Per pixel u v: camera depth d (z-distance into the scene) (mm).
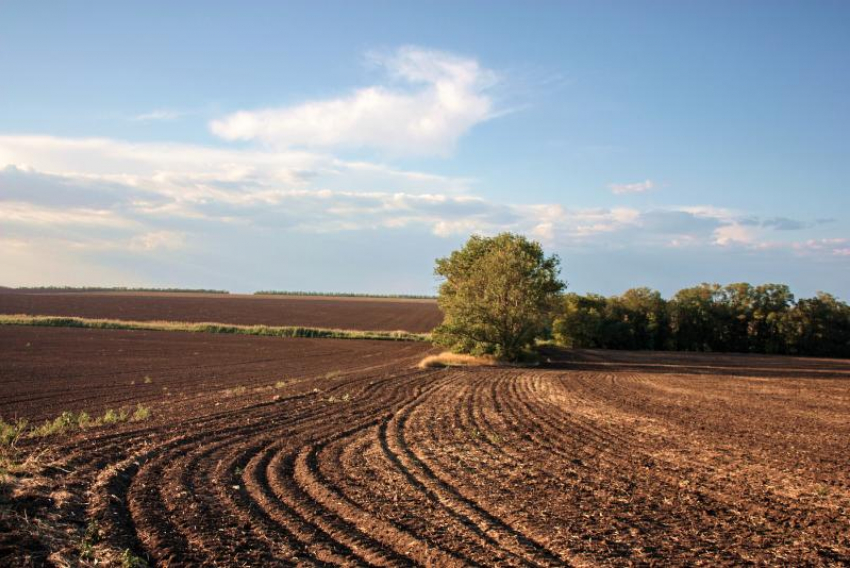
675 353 73188
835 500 9664
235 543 7258
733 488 10312
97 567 6477
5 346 45781
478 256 49594
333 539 7527
